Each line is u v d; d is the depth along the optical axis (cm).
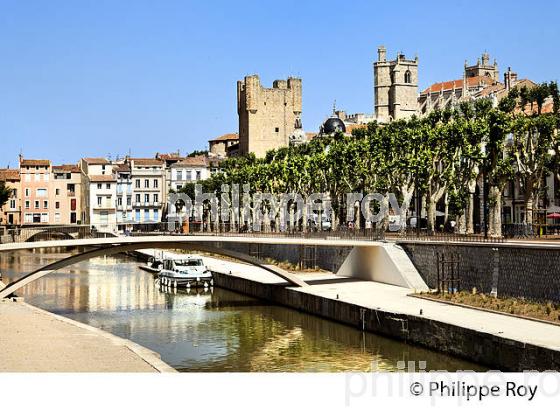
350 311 5356
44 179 16988
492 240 6219
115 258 13600
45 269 5838
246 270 8825
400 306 5147
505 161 6862
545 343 3469
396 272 6588
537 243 5262
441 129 7475
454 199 7775
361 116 18900
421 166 7412
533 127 7488
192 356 4462
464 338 4031
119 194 16850
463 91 14550
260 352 4562
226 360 4341
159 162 17350
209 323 5697
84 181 17025
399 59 18262
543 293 4884
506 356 3653
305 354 4472
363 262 7275
